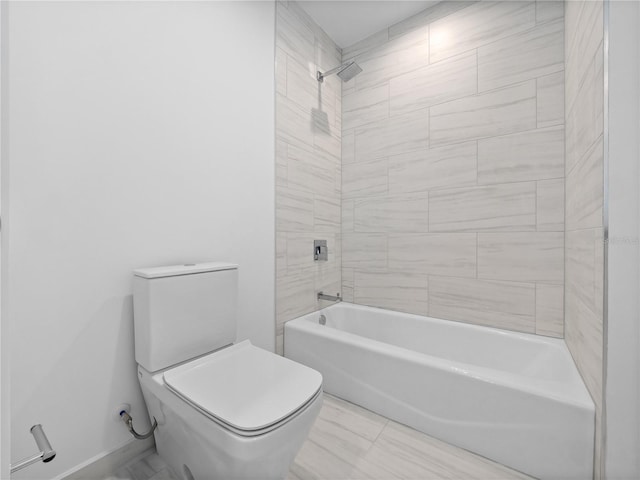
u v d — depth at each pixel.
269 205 1.79
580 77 1.20
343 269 2.37
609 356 0.89
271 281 1.80
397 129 2.11
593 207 1.02
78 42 1.04
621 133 0.87
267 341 1.78
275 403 0.90
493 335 1.70
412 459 1.21
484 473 1.14
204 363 1.16
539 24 1.62
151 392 1.10
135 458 1.21
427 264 2.00
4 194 0.44
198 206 1.42
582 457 1.01
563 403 1.04
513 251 1.70
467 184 1.84
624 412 0.87
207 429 0.87
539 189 1.62
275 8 1.82
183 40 1.36
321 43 2.18
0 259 0.43
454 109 1.88
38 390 0.97
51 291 0.99
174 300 1.14
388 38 2.16
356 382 1.56
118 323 1.15
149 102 1.24
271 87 1.80
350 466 1.18
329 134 2.26
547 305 1.61
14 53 0.91
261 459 0.81
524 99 1.66
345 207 2.36
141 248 1.21
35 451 0.96
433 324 1.91
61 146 1.00
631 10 0.86
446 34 1.91
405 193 2.08
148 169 1.24
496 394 1.17
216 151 1.50
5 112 0.44
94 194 1.08
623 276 0.87
